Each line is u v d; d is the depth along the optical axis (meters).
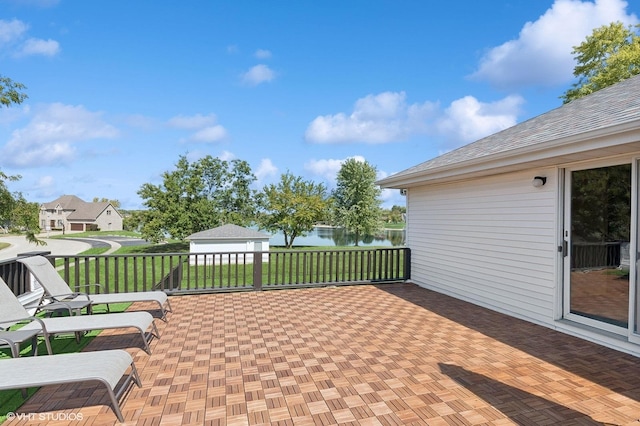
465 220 6.86
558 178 4.96
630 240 4.05
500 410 2.79
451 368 3.61
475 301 6.55
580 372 3.52
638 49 15.54
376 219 31.62
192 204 25.59
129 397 2.97
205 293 7.42
